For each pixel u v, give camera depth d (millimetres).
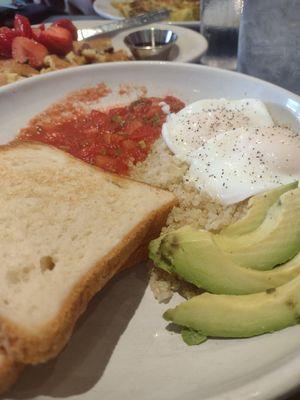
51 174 207
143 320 174
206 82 295
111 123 280
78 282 158
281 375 135
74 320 153
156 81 303
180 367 154
